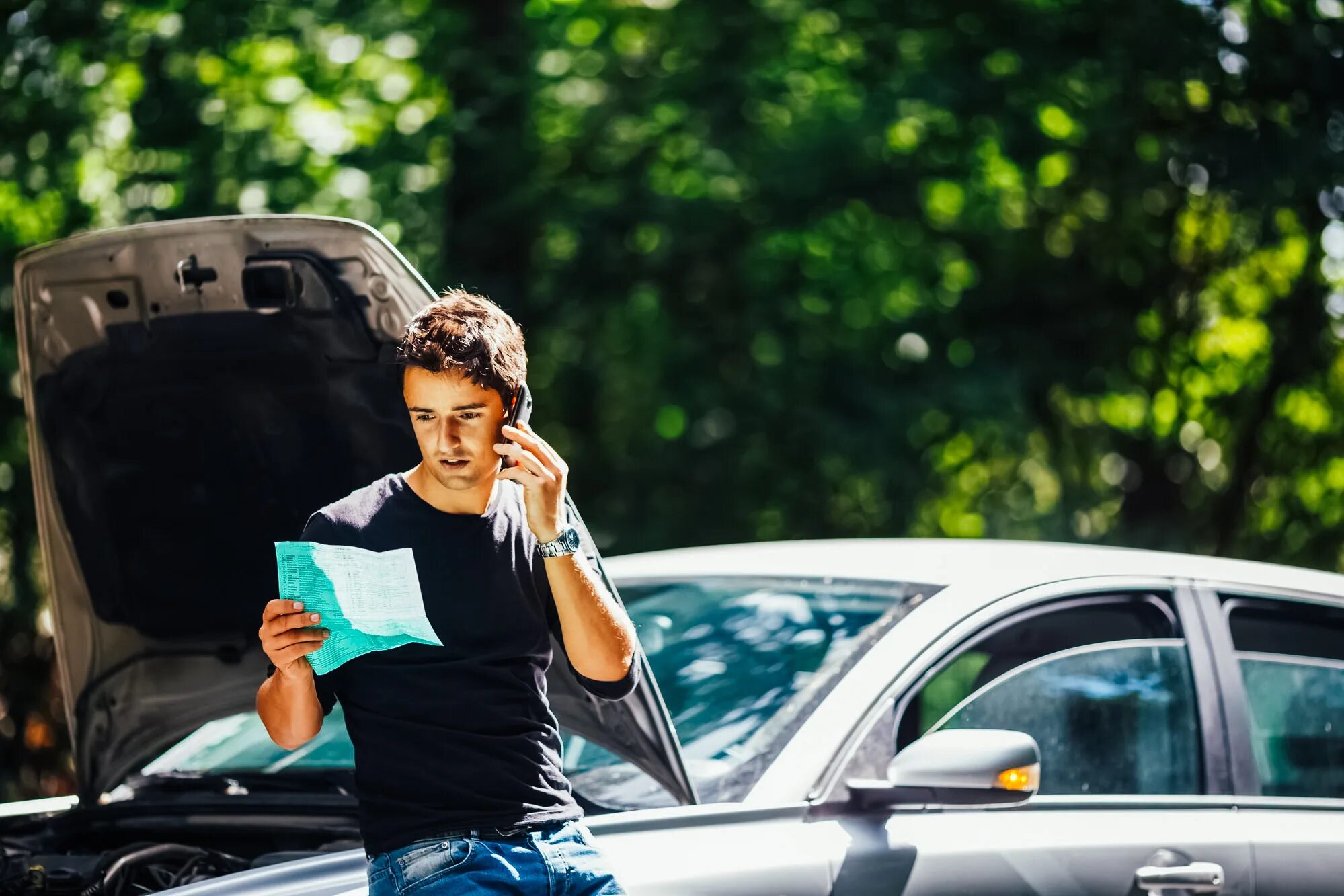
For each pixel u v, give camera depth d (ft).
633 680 13.07
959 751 15.40
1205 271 67.67
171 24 51.24
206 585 17.90
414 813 12.03
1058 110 56.34
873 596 18.86
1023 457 70.54
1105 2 55.06
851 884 15.12
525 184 53.31
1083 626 18.98
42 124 49.24
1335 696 21.11
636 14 57.93
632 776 16.97
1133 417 70.13
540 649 12.62
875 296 56.44
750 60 55.88
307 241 15.64
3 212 49.70
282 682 12.10
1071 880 16.85
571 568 12.41
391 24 53.36
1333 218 60.13
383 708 12.15
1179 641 19.80
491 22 53.93
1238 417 73.41
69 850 17.84
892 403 56.08
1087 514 74.74
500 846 12.01
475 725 12.16
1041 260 63.62
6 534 45.68
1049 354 62.64
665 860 14.30
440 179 54.75
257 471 17.24
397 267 15.55
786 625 18.71
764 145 54.90
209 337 16.48
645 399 57.06
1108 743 18.56
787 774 15.88
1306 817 19.52
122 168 51.49
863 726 16.37
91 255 16.37
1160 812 18.43
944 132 55.93
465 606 12.21
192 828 17.48
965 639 17.62
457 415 11.93
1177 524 74.74
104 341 16.87
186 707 18.45
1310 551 75.41
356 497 12.57
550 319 55.77
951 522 73.15
